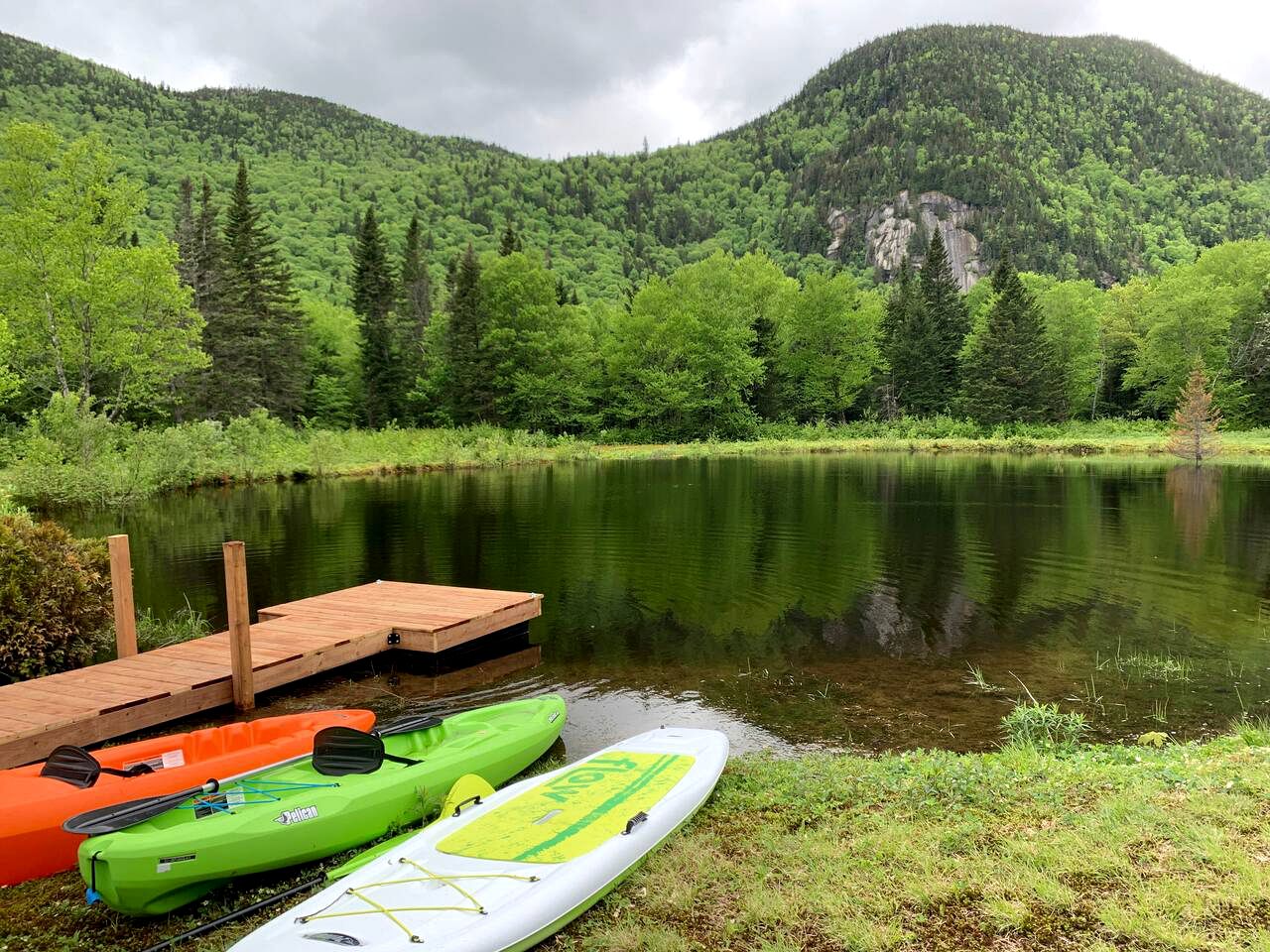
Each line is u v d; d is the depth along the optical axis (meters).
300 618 10.34
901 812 5.14
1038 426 57.88
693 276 64.06
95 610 9.38
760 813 5.34
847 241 192.38
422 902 3.82
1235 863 4.00
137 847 4.33
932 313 69.25
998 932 3.65
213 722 7.89
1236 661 9.55
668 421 60.00
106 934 4.44
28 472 23.48
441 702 8.54
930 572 14.70
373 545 17.69
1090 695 8.45
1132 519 20.95
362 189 190.75
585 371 59.00
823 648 10.28
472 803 5.10
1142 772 5.63
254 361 47.84
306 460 34.38
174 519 21.78
